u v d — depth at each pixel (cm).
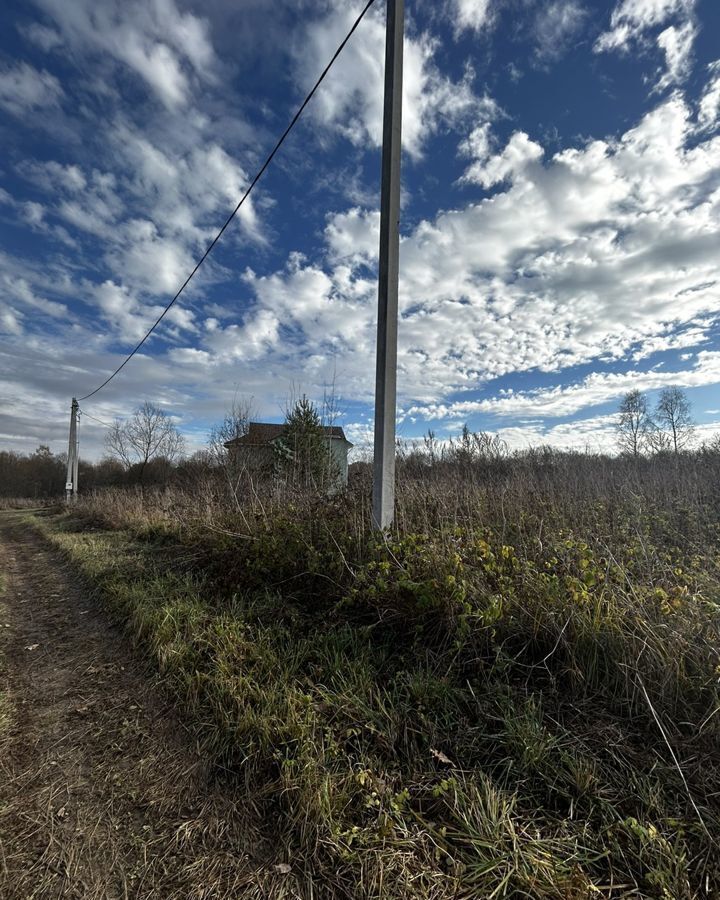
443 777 198
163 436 3591
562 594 282
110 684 327
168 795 209
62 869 169
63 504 2508
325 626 341
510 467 886
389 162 452
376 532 415
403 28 461
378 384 449
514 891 149
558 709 231
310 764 197
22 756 243
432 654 282
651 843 159
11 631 463
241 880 162
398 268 459
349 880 158
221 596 453
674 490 744
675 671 225
